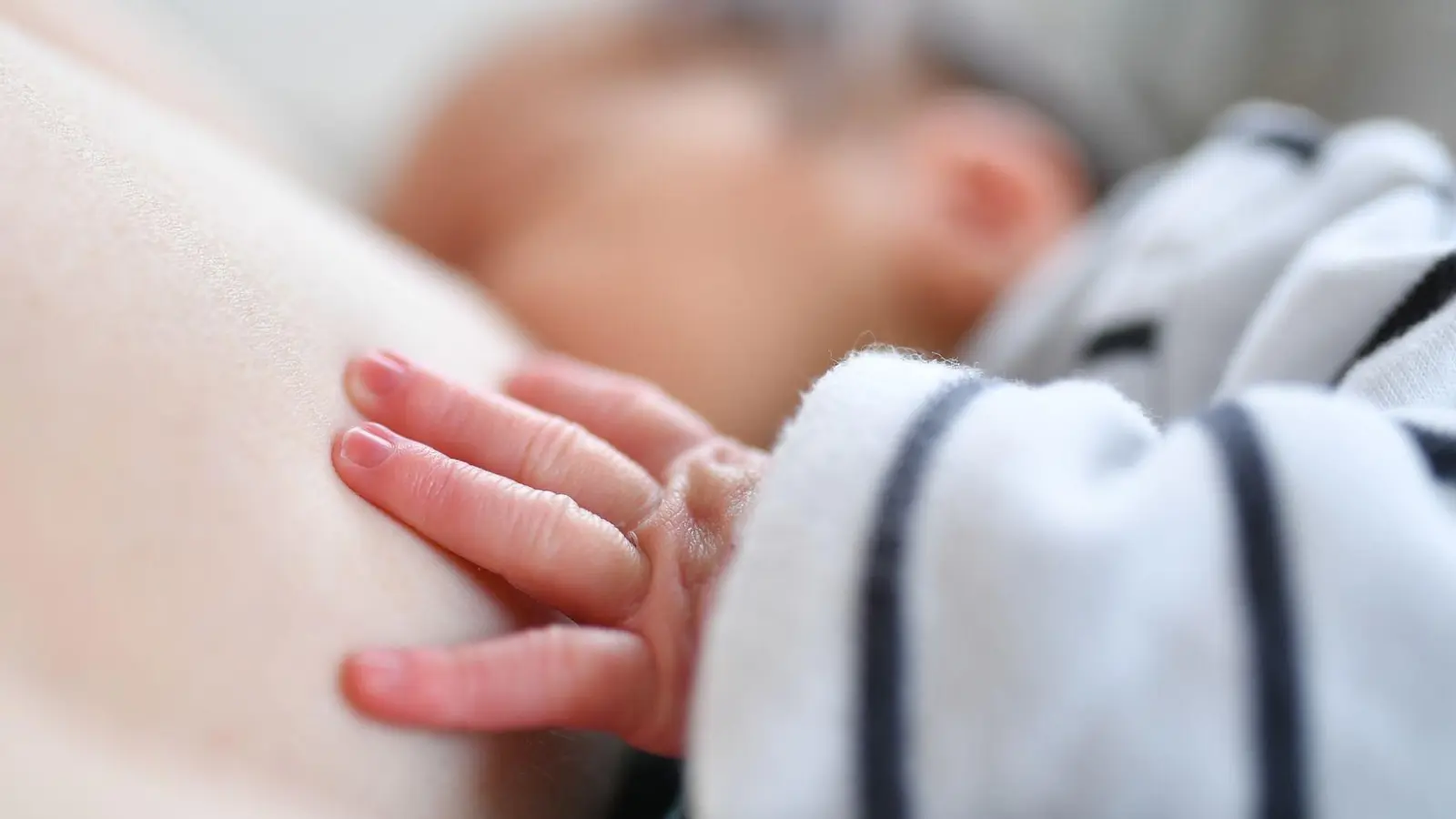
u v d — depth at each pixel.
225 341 0.20
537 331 0.33
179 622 0.18
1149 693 0.17
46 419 0.18
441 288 0.26
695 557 0.20
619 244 0.34
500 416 0.21
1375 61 0.51
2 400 0.18
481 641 0.19
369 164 0.52
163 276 0.19
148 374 0.19
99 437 0.18
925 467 0.18
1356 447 0.18
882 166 0.36
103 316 0.19
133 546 0.18
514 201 0.39
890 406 0.19
